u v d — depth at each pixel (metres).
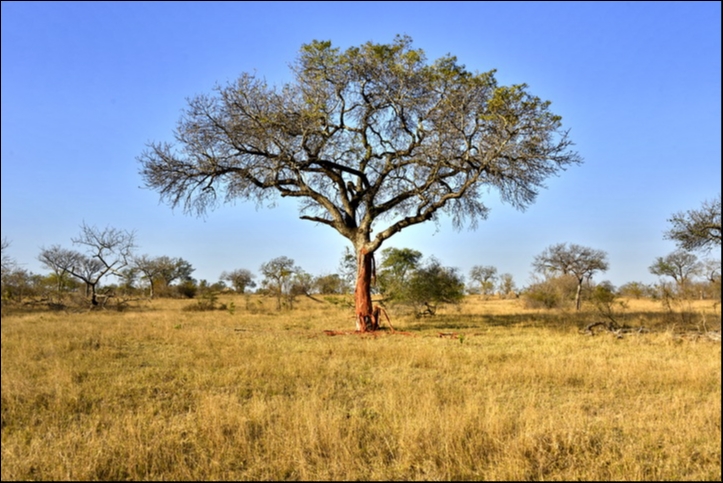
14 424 6.67
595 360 10.86
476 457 5.51
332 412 6.86
